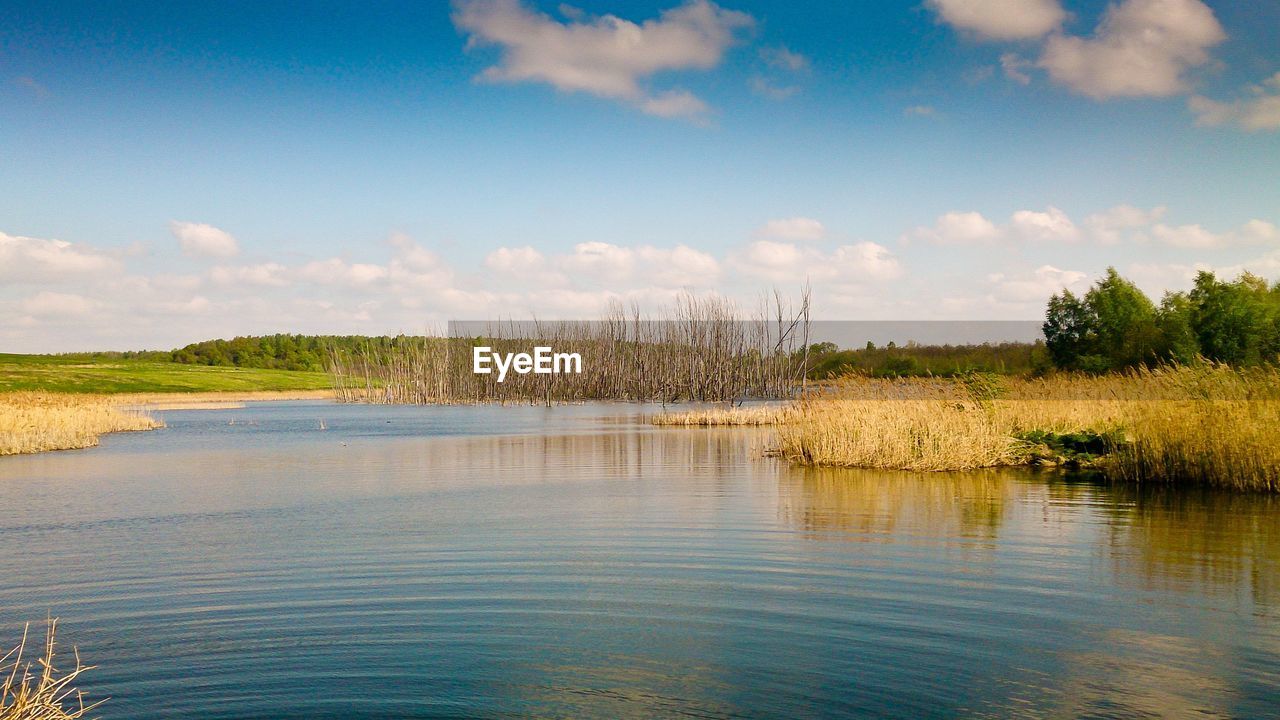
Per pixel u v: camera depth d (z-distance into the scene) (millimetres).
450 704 5945
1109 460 17812
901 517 12789
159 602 8625
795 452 21875
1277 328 45906
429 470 20891
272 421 46781
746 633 7410
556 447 27281
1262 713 5605
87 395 63125
